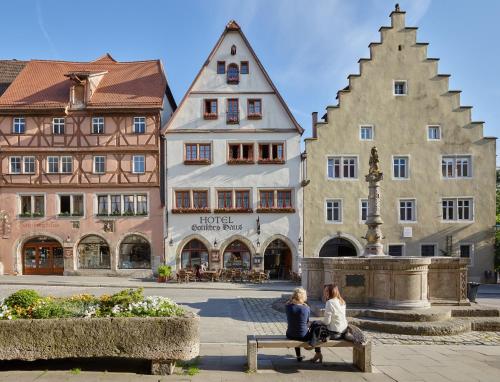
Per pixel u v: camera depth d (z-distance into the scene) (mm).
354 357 8422
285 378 7586
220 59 31531
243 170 30891
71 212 31359
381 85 31375
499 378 7770
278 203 30875
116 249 31000
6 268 31141
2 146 31516
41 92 32969
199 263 30688
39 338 7617
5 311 7828
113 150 31359
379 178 15844
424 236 30734
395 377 7738
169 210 30641
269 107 31281
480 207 30875
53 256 31625
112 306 8250
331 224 30547
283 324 12969
